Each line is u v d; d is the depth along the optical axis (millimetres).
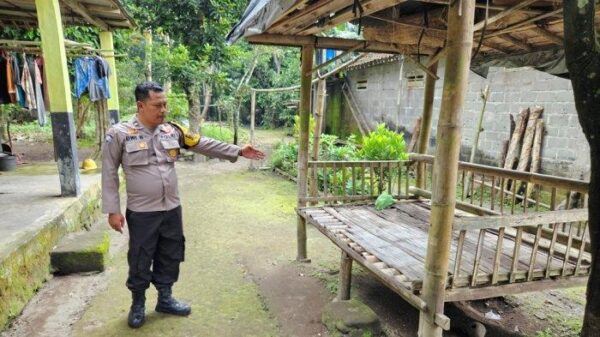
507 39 3656
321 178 6820
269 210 6109
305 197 4238
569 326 3117
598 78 1376
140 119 2705
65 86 4562
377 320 2867
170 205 2809
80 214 4676
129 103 12133
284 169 8945
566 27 1421
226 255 4297
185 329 2861
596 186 1441
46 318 2945
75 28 8180
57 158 4637
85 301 3205
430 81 4477
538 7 2896
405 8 3426
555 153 6078
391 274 2600
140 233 2709
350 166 4406
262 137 15383
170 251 2910
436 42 3723
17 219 3773
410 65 8977
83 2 5863
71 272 3680
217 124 16391
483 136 7383
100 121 7418
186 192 7211
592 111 1411
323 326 2953
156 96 2611
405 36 3516
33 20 6812
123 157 2666
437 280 2227
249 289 3521
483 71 4469
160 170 2730
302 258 4176
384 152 6922
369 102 10742
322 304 3285
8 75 5707
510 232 3494
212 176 8734
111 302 3193
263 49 14461
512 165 6523
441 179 2131
